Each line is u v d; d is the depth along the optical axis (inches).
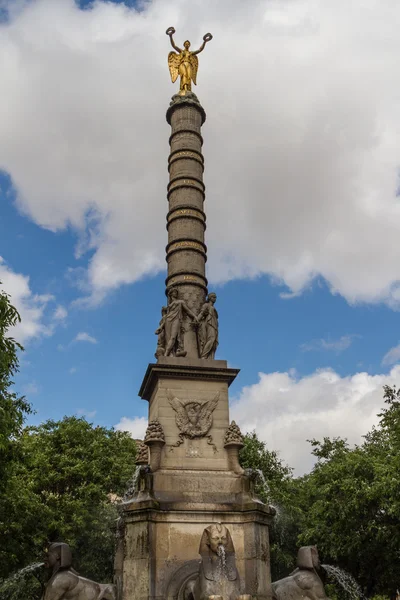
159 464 748.0
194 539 677.3
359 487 1135.0
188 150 1029.8
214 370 820.6
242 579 668.1
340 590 1275.8
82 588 656.4
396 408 1217.4
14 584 1226.0
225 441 778.2
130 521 678.5
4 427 786.2
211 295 912.3
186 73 1131.3
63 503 1422.2
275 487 1454.2
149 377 828.6
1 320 776.9
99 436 1702.8
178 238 964.0
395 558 1143.6
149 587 629.9
